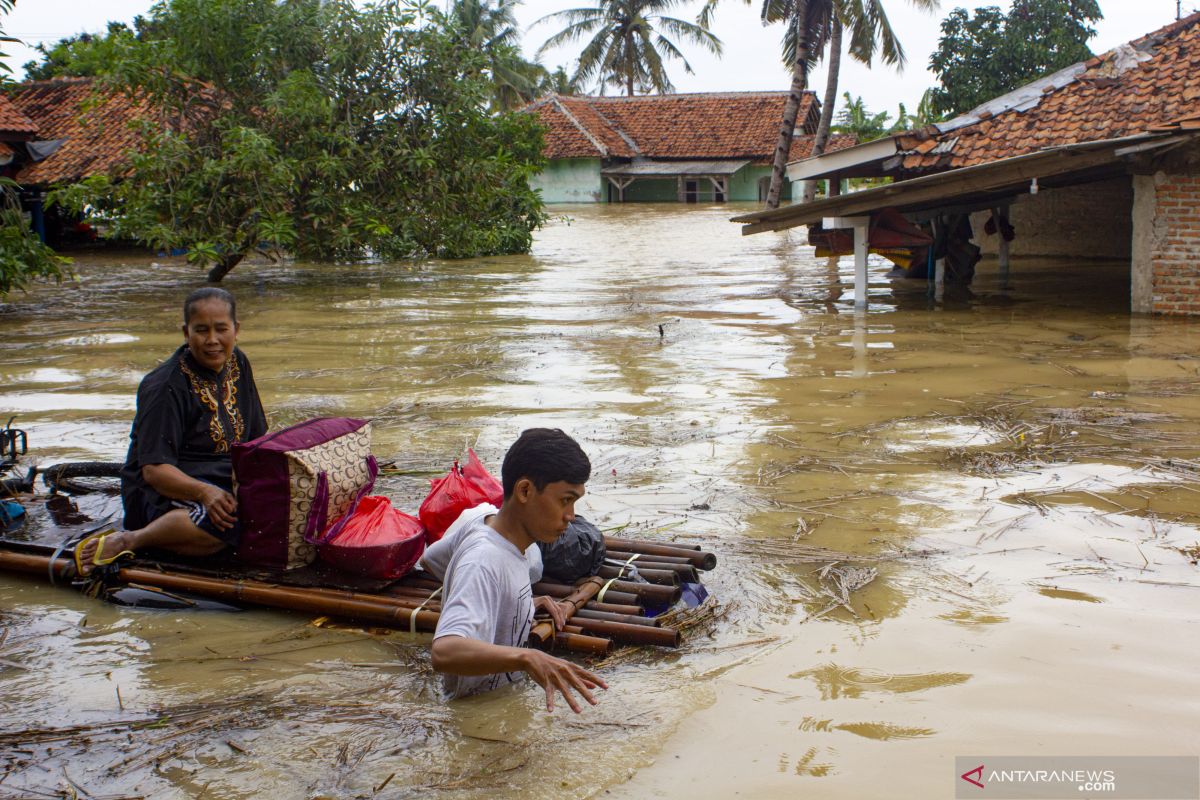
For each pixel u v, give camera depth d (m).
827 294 15.62
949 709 3.44
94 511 5.66
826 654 3.88
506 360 10.33
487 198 18.59
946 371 9.42
